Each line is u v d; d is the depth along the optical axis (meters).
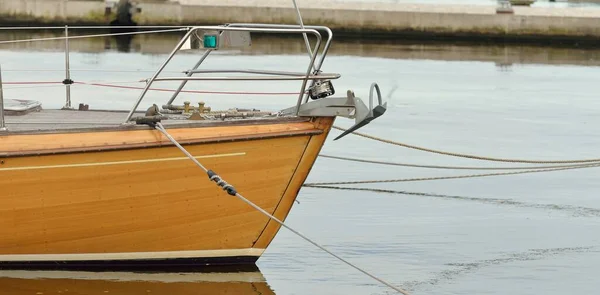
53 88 25.14
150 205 11.15
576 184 17.31
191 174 11.11
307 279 11.70
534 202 15.91
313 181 16.94
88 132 10.86
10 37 40.66
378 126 22.48
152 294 10.82
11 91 24.16
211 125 11.12
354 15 42.69
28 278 11.19
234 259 11.68
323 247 11.91
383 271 12.12
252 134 11.12
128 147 10.82
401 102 26.22
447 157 19.25
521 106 26.34
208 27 11.45
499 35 42.34
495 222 14.60
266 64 32.44
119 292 10.84
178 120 11.45
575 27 42.06
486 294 11.34
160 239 11.38
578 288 11.62
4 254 11.23
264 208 11.45
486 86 29.97
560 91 29.39
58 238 11.18
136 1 43.25
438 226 14.28
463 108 25.66
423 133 21.80
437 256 12.80
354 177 17.38
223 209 11.35
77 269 11.45
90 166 10.86
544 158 19.48
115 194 11.02
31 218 11.01
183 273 11.56
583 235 13.97
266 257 12.50
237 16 42.78
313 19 42.69
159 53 35.22
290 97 25.50
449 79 31.22
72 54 33.66
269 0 44.44
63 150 10.73
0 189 10.80
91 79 26.91
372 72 32.03
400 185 16.92
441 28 42.66
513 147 20.56
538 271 12.25
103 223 11.15
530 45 42.22
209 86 27.30
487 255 12.91
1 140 10.72
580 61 37.25
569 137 21.89
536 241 13.62
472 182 17.28
